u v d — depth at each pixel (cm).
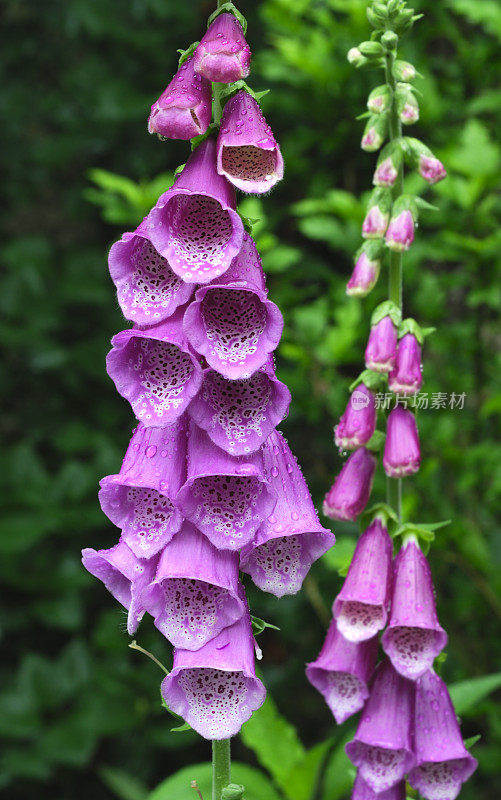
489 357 112
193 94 61
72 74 158
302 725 134
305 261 136
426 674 70
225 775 66
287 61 118
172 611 64
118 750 127
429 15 116
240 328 62
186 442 64
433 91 110
